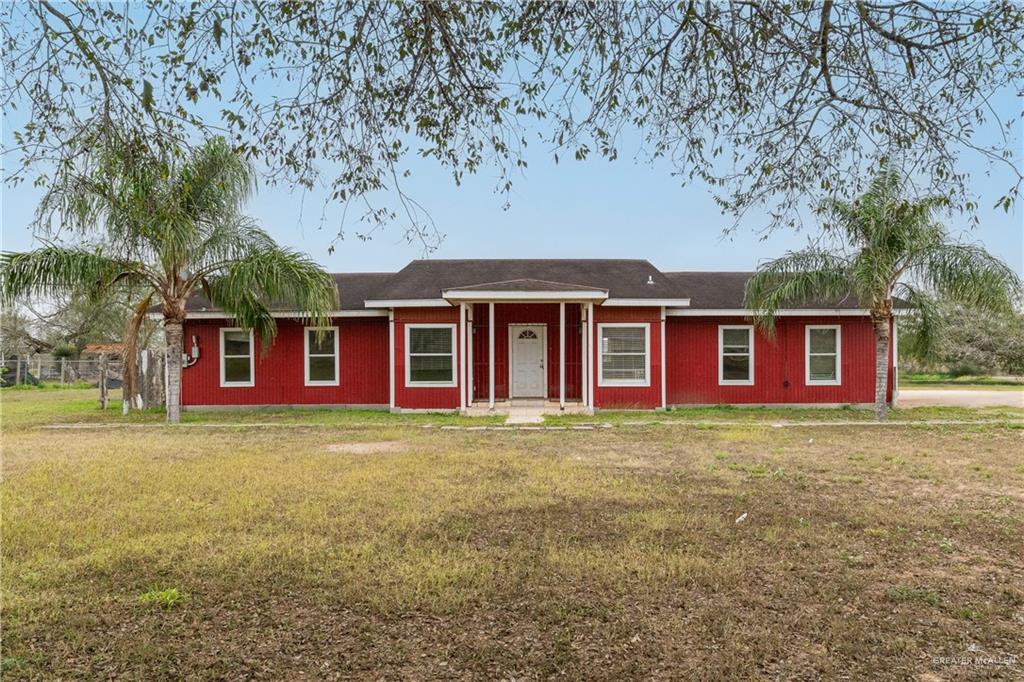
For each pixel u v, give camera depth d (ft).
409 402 61.57
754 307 57.11
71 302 49.93
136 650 12.94
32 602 15.17
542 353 66.80
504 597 15.39
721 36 14.46
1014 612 14.61
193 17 13.05
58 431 48.75
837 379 64.54
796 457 34.81
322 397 65.26
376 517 22.26
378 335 65.46
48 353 123.24
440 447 38.78
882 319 53.78
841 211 36.04
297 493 25.86
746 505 23.93
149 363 68.74
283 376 65.16
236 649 13.03
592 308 60.08
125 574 17.07
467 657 12.64
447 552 18.48
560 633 13.60
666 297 62.13
